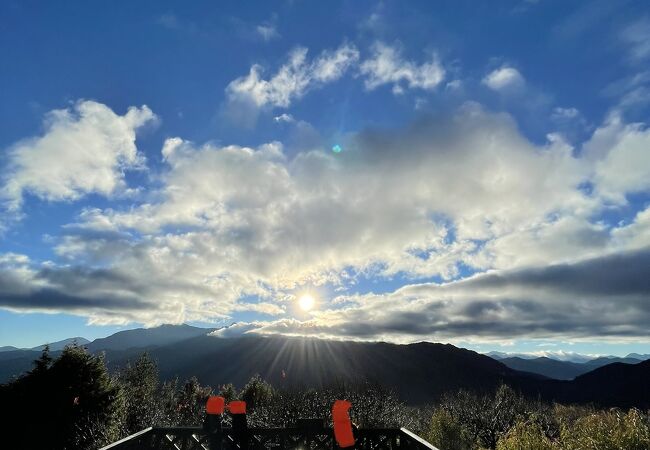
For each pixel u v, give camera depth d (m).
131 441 7.25
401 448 7.94
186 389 45.03
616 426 9.21
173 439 8.02
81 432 18.69
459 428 21.16
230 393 45.75
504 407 25.05
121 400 22.06
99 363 21.39
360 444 8.05
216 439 7.88
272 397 33.38
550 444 9.65
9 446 18.55
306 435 8.12
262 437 8.28
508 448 10.09
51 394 19.25
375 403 25.30
